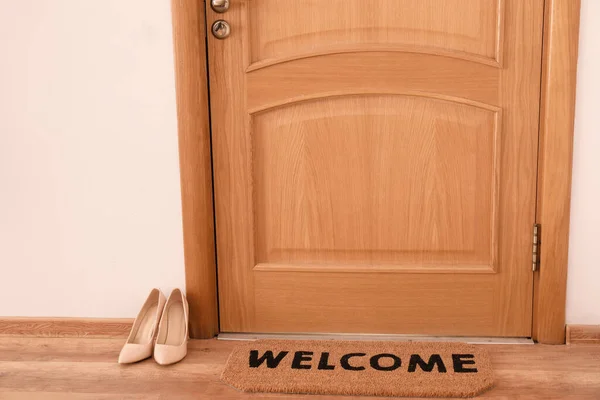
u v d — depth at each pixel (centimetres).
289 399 177
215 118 206
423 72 198
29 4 202
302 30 200
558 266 200
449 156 202
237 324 217
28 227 216
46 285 219
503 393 177
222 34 200
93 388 184
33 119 209
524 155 199
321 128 204
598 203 197
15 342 215
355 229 209
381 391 177
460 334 211
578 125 194
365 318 212
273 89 203
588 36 189
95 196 212
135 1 200
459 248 207
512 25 193
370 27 198
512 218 203
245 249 212
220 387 183
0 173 213
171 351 197
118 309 219
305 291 213
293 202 209
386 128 202
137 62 203
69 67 205
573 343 204
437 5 196
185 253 211
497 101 197
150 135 207
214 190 210
